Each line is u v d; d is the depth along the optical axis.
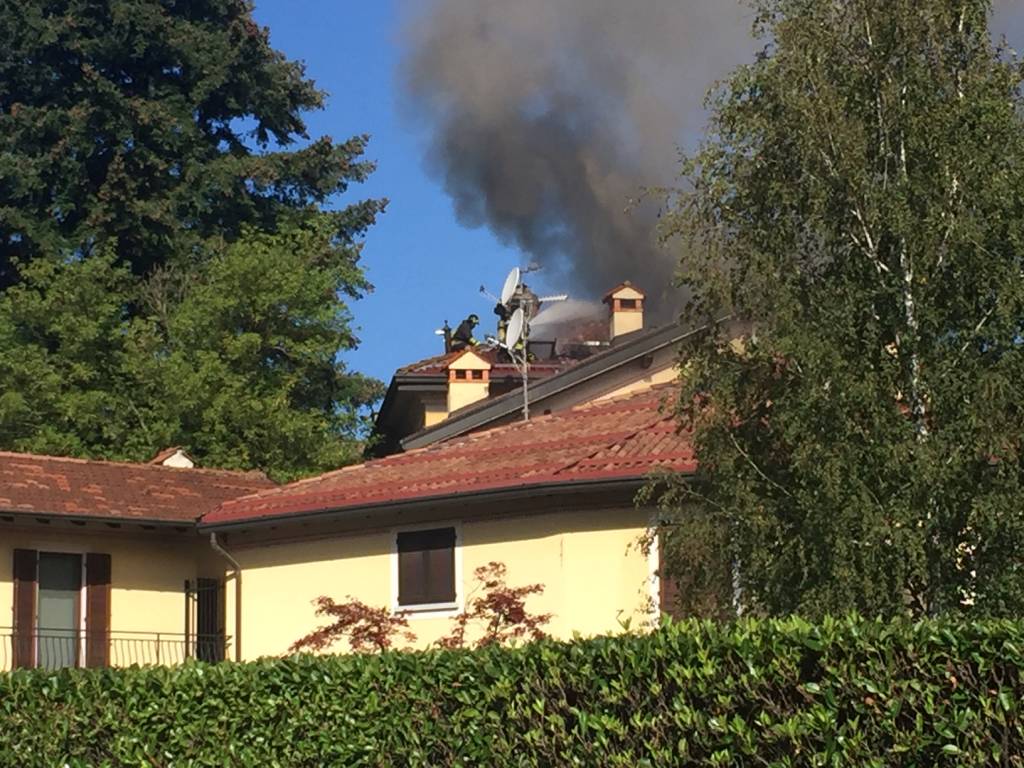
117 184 46.28
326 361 43.06
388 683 13.62
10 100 48.72
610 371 34.56
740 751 11.09
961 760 9.99
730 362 14.46
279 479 38.88
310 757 14.08
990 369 13.48
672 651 11.61
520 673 12.62
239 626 24.75
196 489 27.78
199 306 41.66
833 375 13.45
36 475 26.23
